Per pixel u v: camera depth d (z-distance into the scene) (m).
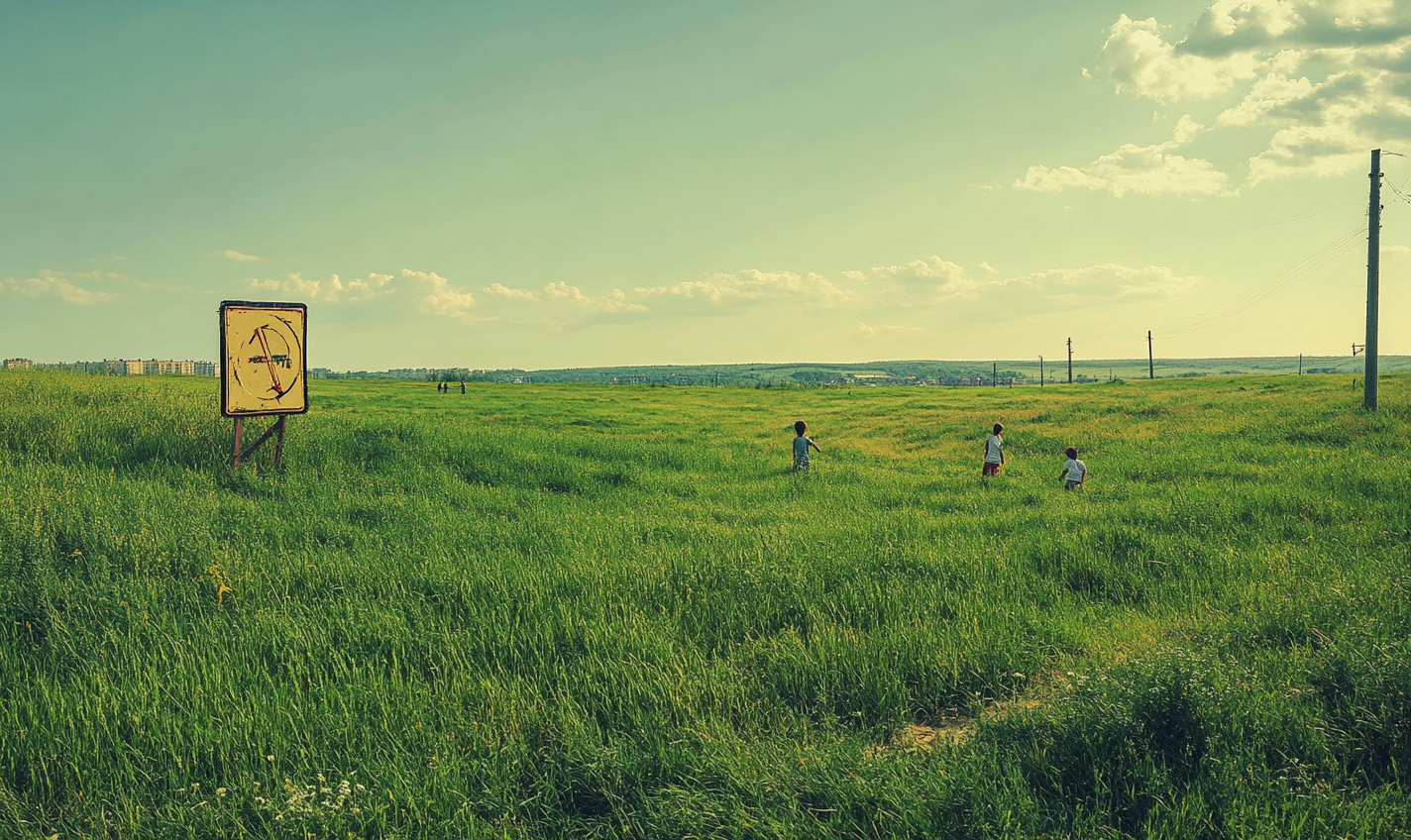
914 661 5.25
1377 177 26.41
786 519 11.92
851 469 19.33
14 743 4.10
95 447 12.52
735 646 5.68
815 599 6.72
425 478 13.59
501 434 20.27
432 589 6.98
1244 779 3.49
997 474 17.94
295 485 11.97
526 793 3.77
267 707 4.52
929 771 3.68
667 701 4.65
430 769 3.81
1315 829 3.14
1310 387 40.66
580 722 4.29
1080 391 58.00
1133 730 3.79
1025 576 7.86
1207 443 21.81
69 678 4.95
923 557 8.29
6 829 3.47
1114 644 5.70
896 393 70.94
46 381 19.11
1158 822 3.26
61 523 7.90
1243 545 9.13
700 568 7.55
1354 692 4.23
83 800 3.73
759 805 3.49
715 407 52.00
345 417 19.55
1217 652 5.10
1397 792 3.40
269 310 12.73
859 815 3.45
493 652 5.42
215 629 5.81
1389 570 7.35
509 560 8.00
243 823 3.47
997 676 5.10
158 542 7.66
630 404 54.06
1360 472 14.19
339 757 4.05
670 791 3.63
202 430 13.62
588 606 6.37
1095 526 10.34
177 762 3.99
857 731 4.46
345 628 5.85
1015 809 3.33
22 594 6.09
